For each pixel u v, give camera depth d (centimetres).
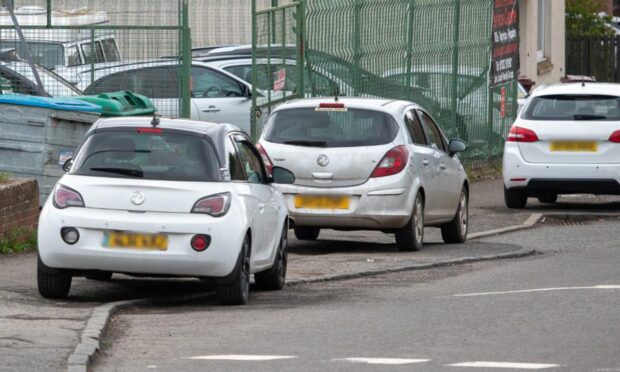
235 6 7156
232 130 3378
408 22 6525
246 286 3186
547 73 11300
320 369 2341
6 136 4497
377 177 4206
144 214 3077
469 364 2378
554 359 2428
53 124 4484
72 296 3291
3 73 5125
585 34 12581
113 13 6091
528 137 5638
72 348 2486
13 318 2845
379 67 6256
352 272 3800
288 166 4244
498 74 7644
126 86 5234
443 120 6912
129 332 2761
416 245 4334
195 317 2973
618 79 12275
